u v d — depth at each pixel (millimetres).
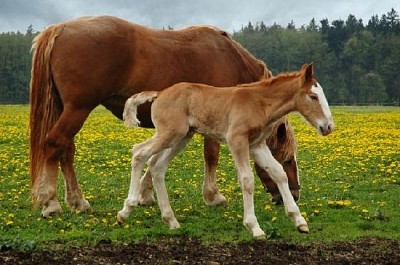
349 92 86750
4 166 14805
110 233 8203
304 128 27625
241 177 8117
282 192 8508
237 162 8172
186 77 10281
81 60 9422
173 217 8688
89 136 22672
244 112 8219
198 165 15594
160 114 8539
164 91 8672
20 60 87812
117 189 12297
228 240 7957
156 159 8852
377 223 9141
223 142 8664
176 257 7035
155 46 10055
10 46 90500
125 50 9742
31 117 9586
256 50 102000
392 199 11320
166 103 8531
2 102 79500
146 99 8664
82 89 9461
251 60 11195
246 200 8133
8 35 95625
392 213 9930
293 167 10320
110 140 21500
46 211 9320
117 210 10086
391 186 12820
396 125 30234
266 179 10523
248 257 7094
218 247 7551
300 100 8375
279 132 10141
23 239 7617
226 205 10734
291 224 8961
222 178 13656
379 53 93500
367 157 17328
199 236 8203
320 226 8891
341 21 106000
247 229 8430
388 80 89000
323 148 19766
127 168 15211
